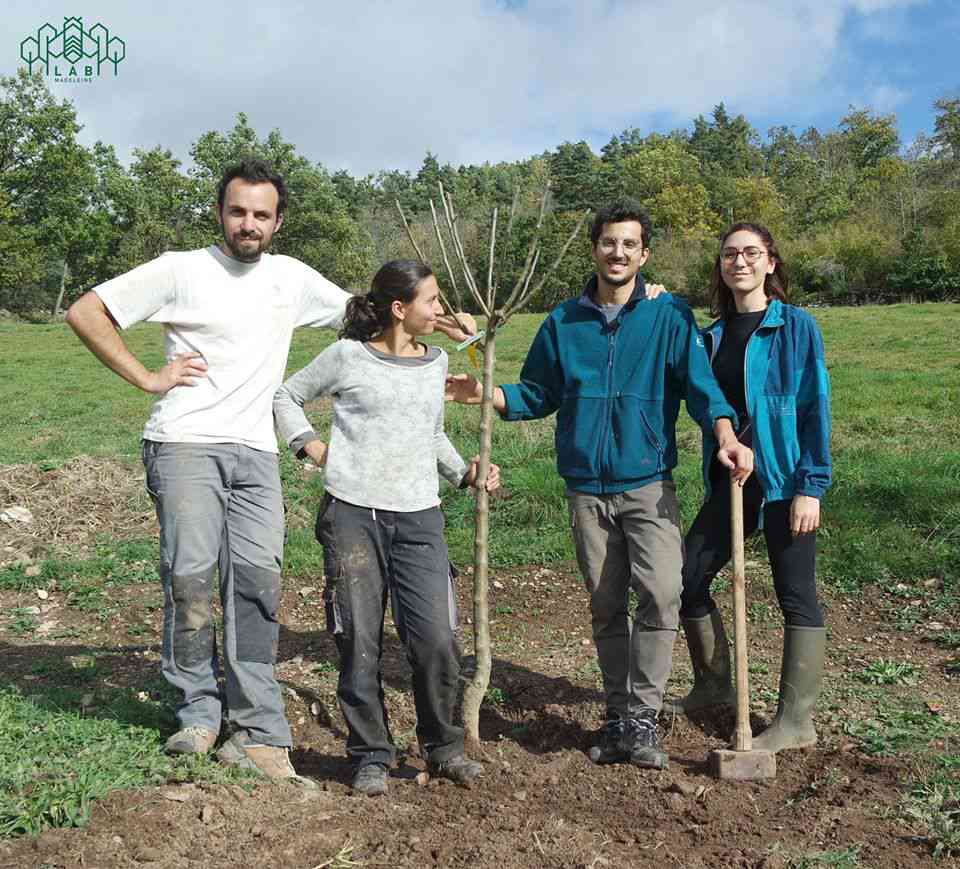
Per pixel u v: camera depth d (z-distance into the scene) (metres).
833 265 44.78
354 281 58.84
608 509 3.85
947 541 6.54
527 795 3.50
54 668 4.89
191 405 3.58
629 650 3.95
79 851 2.79
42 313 58.44
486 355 3.77
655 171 75.25
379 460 3.43
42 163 50.25
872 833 3.16
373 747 3.53
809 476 3.77
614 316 3.87
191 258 3.62
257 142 59.53
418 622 3.46
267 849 2.95
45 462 9.12
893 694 4.52
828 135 90.25
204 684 3.67
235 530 3.65
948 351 18.45
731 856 2.99
